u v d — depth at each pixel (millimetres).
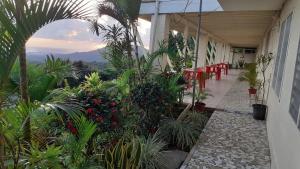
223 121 4918
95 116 2619
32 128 2082
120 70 4641
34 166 1781
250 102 6496
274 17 5598
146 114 3703
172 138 3715
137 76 4480
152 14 6188
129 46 4434
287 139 2449
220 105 6207
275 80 4293
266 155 3426
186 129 3811
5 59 1509
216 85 9961
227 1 4332
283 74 3344
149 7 6211
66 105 1915
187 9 5871
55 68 2865
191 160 3193
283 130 2752
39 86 2691
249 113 5488
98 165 2227
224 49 18922
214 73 12617
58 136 2412
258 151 3545
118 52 4504
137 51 4477
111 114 2783
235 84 10477
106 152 2520
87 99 2689
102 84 4035
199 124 4379
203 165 3072
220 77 12445
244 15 6480
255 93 6484
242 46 24078
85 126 2109
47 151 1805
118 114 2941
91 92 2830
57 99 2062
